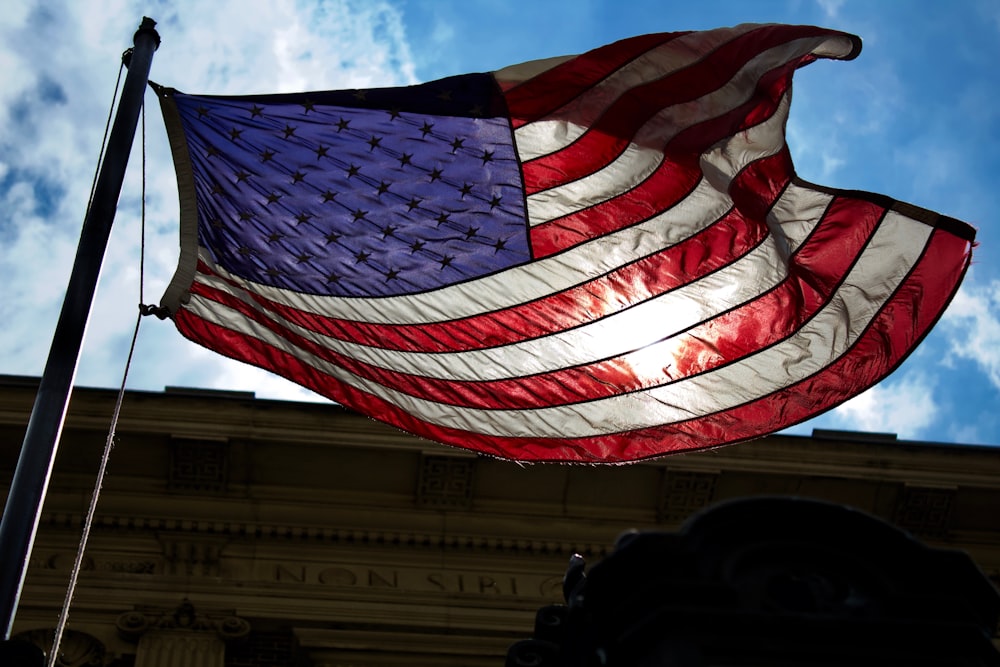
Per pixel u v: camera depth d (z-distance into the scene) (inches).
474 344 475.5
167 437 764.6
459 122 491.5
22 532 327.9
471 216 481.7
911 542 201.2
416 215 483.5
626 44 495.2
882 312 460.8
